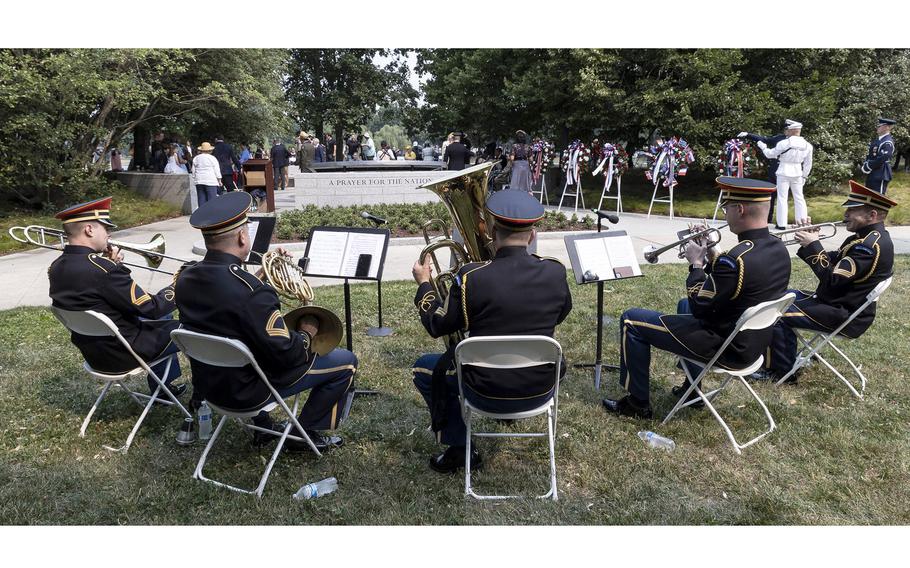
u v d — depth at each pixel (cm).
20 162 1087
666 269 749
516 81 1603
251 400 292
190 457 335
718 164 1350
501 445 348
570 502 296
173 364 380
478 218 313
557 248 895
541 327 281
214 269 277
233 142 2030
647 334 362
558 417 380
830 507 291
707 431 360
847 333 401
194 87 1551
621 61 1418
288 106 2161
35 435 355
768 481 312
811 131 1407
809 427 364
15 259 859
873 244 386
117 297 333
